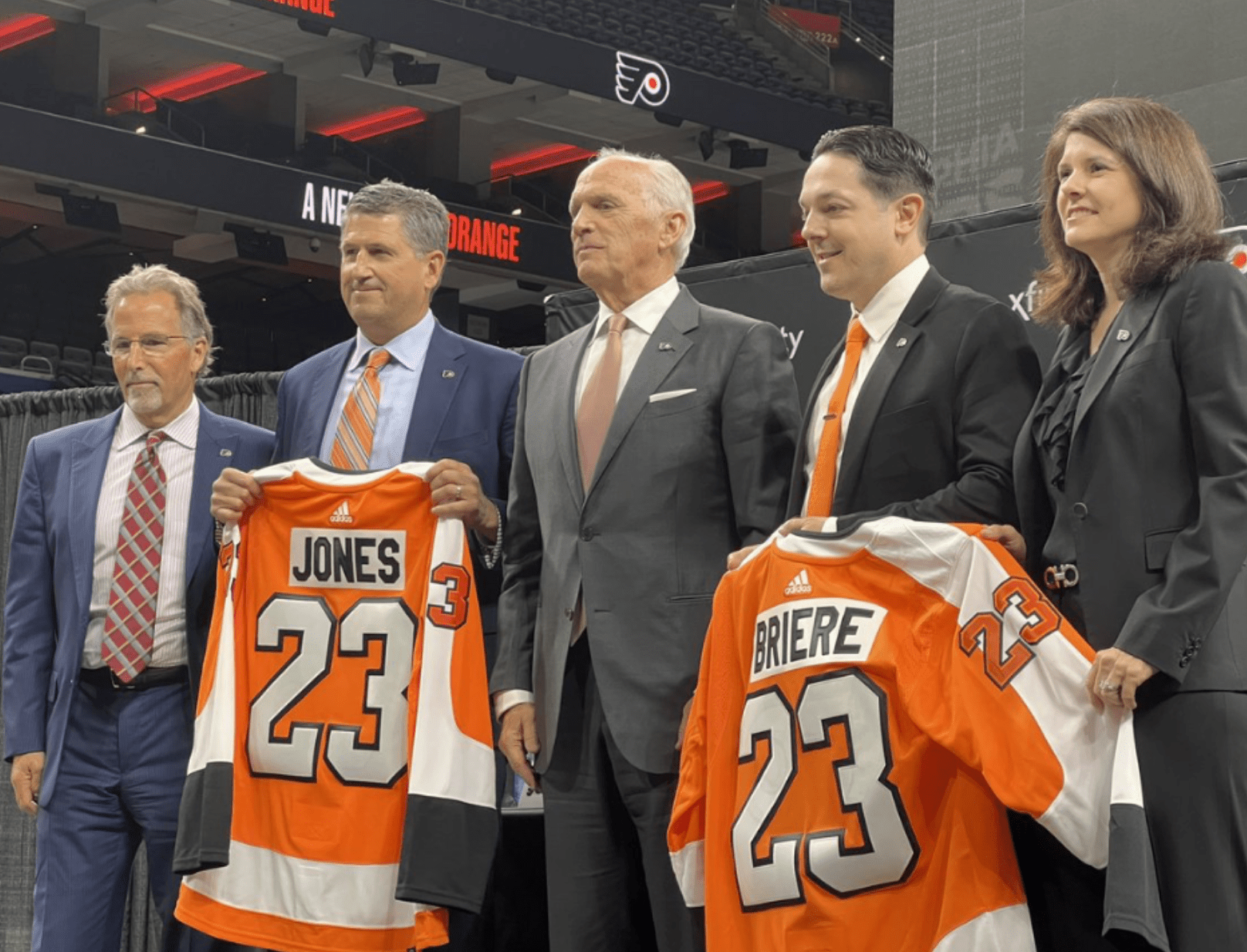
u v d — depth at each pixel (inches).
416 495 117.0
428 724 113.1
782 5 730.2
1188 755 85.0
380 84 623.2
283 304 693.9
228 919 118.3
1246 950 83.8
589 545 108.3
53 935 127.3
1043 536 96.1
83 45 586.2
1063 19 173.2
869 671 95.4
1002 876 91.1
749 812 99.3
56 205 549.3
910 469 100.1
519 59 570.6
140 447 136.0
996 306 101.5
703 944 103.5
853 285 104.5
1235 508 84.6
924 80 185.0
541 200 697.0
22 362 558.9
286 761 118.3
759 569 101.4
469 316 665.0
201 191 525.7
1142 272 90.7
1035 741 88.9
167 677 129.3
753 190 690.8
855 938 94.3
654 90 601.9
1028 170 175.2
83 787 129.3
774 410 108.1
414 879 111.0
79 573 132.3
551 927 107.9
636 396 109.8
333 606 118.6
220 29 572.1
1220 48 161.0
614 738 104.4
